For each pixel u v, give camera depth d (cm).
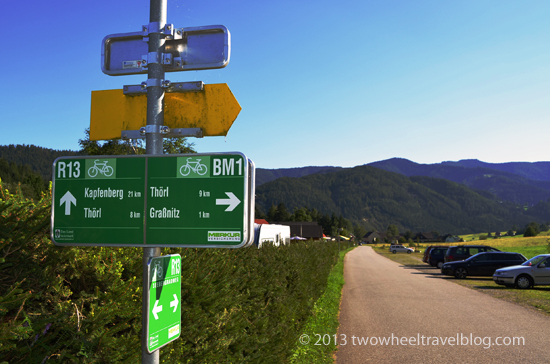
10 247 193
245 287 420
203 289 288
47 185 243
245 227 183
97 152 1823
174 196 190
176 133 204
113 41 216
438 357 668
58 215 197
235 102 203
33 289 196
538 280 1664
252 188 190
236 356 347
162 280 190
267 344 425
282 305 520
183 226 188
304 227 10844
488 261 2200
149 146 200
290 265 647
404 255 5969
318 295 1092
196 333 279
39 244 207
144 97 209
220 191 186
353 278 2142
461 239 18588
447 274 2250
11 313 182
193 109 206
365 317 1018
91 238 194
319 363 602
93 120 211
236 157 186
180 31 210
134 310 216
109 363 199
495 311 1107
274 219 16975
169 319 195
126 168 194
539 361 647
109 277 215
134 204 192
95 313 198
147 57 207
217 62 208
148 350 178
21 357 173
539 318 1008
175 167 190
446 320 980
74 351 190
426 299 1339
